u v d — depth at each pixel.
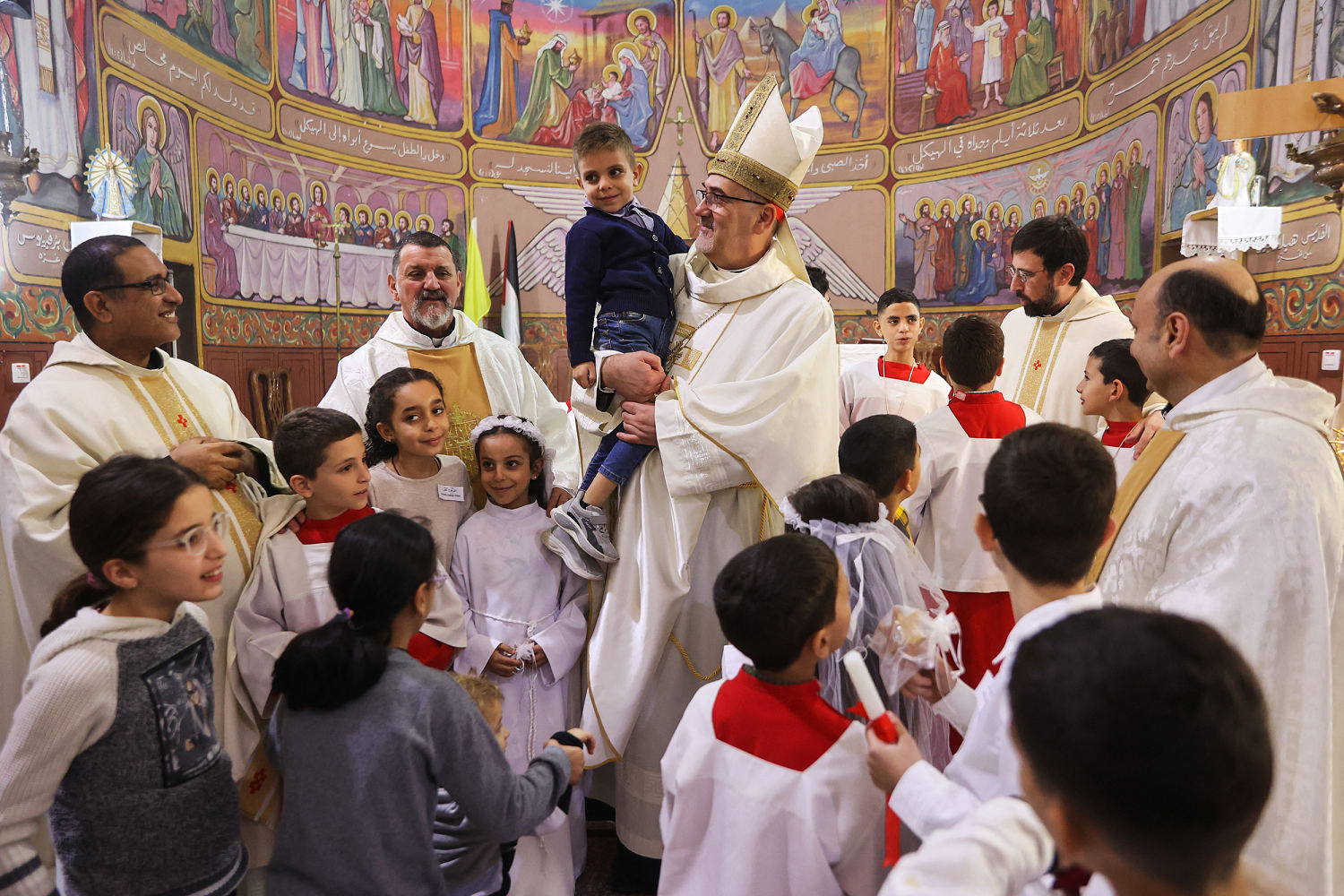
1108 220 7.79
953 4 9.40
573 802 2.68
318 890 1.65
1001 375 4.04
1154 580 1.63
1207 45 6.34
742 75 10.50
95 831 1.57
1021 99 8.85
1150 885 0.74
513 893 2.30
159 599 1.63
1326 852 1.44
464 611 2.51
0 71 5.28
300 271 8.77
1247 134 3.66
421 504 2.65
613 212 2.78
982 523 1.51
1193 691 0.69
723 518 2.60
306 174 8.86
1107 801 0.71
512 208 10.55
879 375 4.84
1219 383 1.65
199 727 1.71
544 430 3.29
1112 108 7.70
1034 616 1.34
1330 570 1.52
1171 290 1.67
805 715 1.62
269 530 2.28
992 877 0.80
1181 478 1.61
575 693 2.74
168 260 6.99
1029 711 0.77
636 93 10.64
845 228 10.28
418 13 9.86
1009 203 9.09
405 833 1.66
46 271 5.60
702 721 1.70
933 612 2.08
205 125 7.48
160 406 2.49
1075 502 1.36
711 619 2.60
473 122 10.32
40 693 1.50
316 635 1.67
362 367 3.20
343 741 1.65
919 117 9.82
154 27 6.81
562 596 2.66
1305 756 1.45
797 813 1.56
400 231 9.90
